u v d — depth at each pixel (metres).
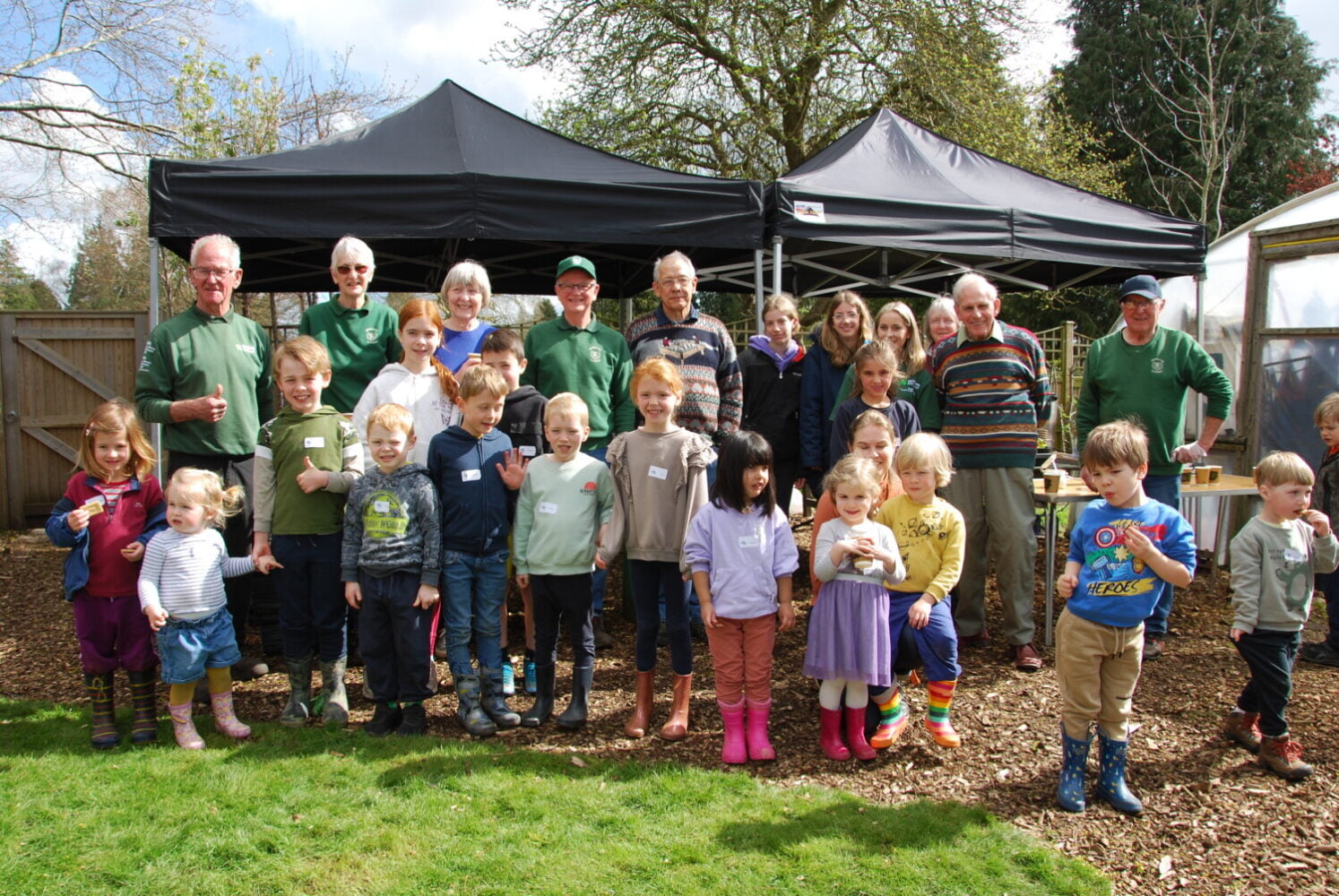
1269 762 3.12
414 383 3.78
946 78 12.62
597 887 2.34
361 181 4.57
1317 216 6.85
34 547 7.80
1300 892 2.39
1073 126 16.61
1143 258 6.07
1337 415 4.44
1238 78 17.06
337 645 3.53
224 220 4.46
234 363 3.80
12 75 11.01
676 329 4.43
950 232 5.44
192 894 2.29
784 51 12.79
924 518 3.38
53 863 2.42
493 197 4.72
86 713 3.59
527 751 3.22
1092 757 3.28
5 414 8.66
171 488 3.22
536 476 3.52
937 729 3.28
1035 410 4.29
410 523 3.31
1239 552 3.15
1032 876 2.43
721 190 4.98
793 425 5.02
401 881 2.35
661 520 3.39
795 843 2.57
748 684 3.25
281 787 2.87
